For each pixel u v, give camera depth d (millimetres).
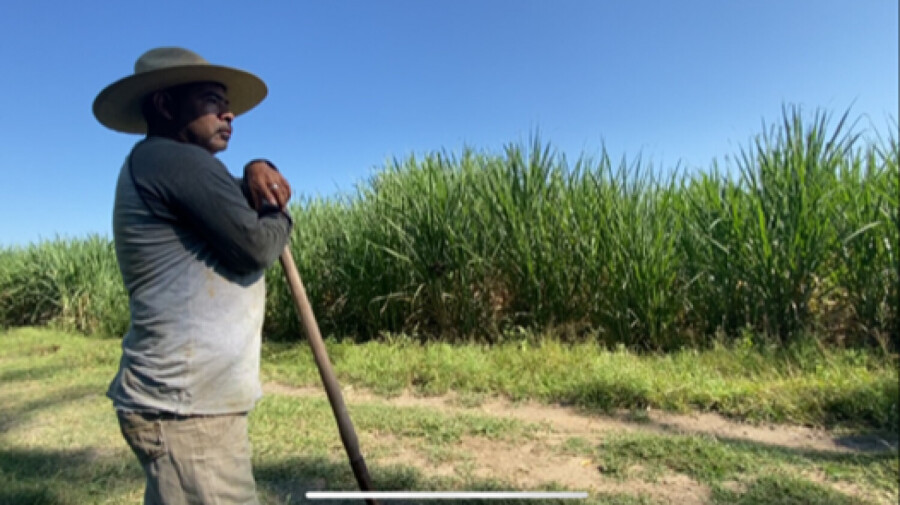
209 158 1849
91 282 11695
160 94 1999
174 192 1769
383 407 4820
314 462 3666
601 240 6352
